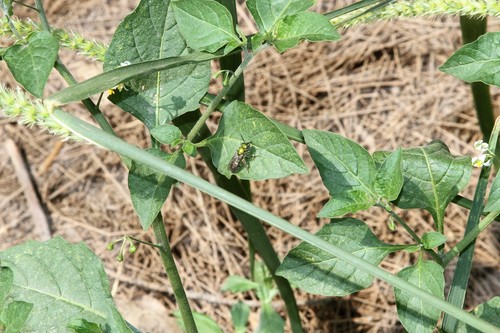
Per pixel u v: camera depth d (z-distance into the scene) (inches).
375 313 42.8
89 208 48.3
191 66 27.4
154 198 26.2
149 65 25.2
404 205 27.3
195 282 45.7
